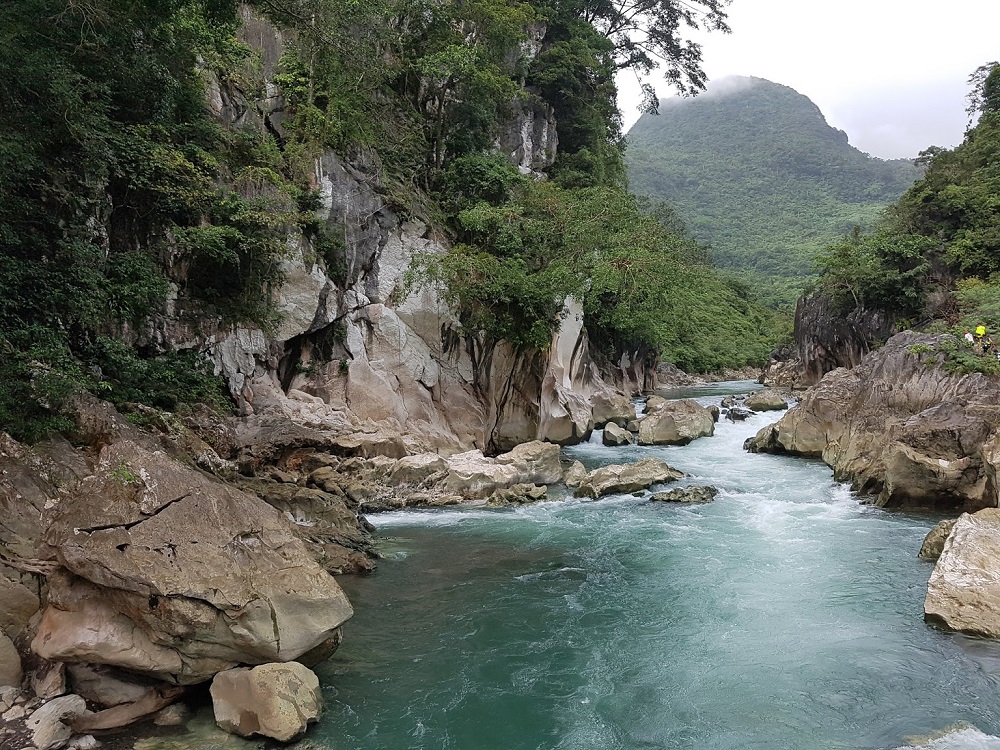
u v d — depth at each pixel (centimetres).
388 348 2366
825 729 814
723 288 8400
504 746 788
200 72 2091
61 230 1495
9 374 1171
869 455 1980
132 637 782
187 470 902
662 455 2533
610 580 1280
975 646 996
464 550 1453
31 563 845
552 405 2692
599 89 4453
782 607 1149
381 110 2805
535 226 2686
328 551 1340
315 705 812
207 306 1984
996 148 3959
